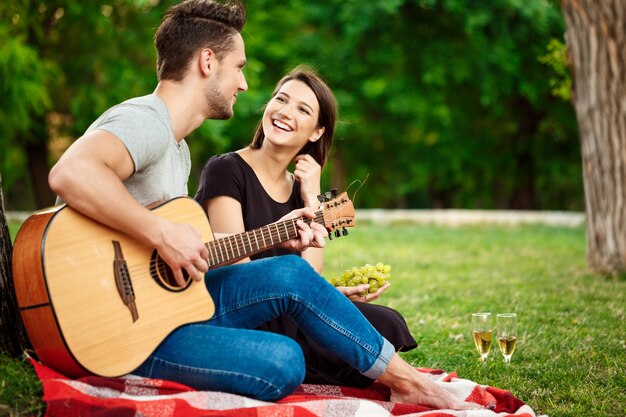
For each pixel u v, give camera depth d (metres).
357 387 3.57
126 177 3.06
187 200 3.26
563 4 7.85
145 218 2.98
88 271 2.92
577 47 7.76
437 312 5.94
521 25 16.05
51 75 14.39
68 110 15.76
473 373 4.11
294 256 3.30
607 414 3.52
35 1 14.18
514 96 18.05
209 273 3.39
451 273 8.16
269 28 17.78
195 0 3.36
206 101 3.37
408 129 19.98
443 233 12.47
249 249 3.40
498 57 15.86
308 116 3.96
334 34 17.81
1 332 3.28
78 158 2.91
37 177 16.19
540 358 4.42
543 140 18.80
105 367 2.91
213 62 3.33
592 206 7.81
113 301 2.96
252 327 3.32
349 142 20.42
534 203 19.50
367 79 17.52
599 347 4.62
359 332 3.23
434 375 3.79
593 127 7.71
